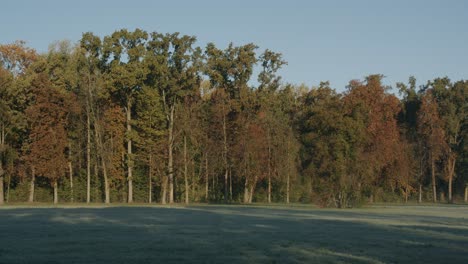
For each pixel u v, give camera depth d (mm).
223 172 82000
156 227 28312
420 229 28719
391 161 76062
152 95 73062
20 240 21250
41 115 68438
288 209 57000
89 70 71625
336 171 62250
